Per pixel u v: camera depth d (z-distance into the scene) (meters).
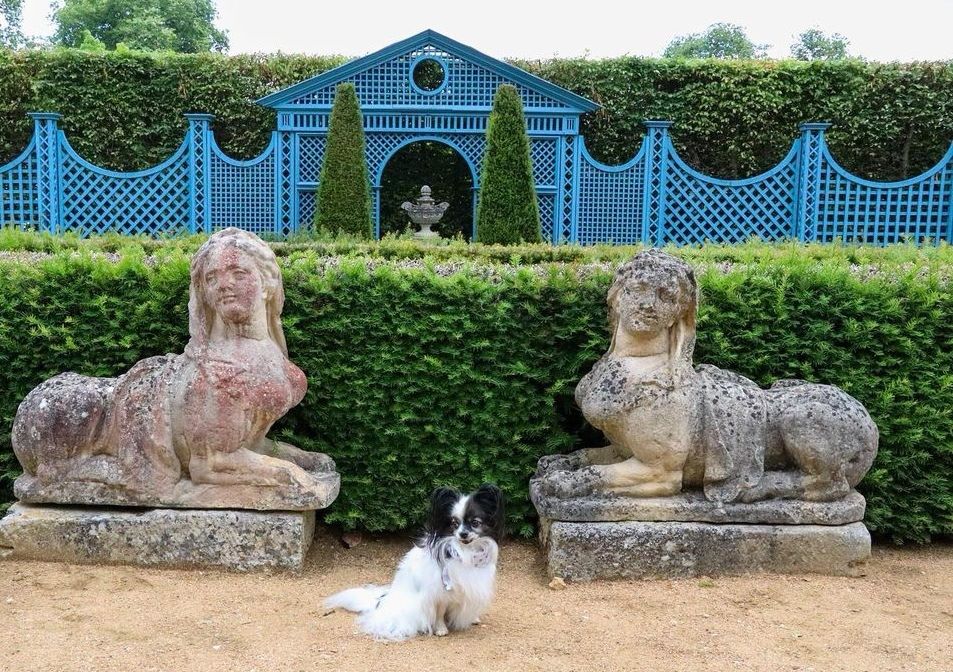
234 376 4.28
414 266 5.27
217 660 3.30
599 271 5.09
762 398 4.54
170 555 4.37
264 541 4.38
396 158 14.17
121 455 4.38
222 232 4.41
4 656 3.29
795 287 5.02
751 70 13.66
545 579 4.44
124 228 11.65
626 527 4.34
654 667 3.34
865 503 4.53
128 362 5.03
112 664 3.24
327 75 11.79
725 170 14.23
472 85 11.98
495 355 4.96
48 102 13.50
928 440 5.00
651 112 13.92
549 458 4.89
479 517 3.54
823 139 11.01
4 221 11.32
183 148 11.58
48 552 4.39
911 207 11.23
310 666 3.26
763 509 4.38
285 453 4.74
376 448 5.05
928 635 3.74
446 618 3.67
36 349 4.97
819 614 3.92
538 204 11.91
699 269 5.34
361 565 4.71
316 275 5.02
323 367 4.99
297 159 11.96
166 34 23.05
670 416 4.32
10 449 5.07
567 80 13.88
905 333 4.96
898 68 13.47
